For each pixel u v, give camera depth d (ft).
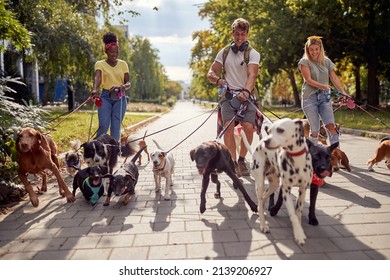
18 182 18.97
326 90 20.83
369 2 77.77
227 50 21.17
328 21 75.41
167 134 48.93
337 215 14.78
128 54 198.70
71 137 39.14
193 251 11.84
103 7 49.60
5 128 17.19
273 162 12.95
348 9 78.07
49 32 67.72
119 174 17.01
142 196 18.63
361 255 11.33
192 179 22.12
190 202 17.33
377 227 13.46
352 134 42.93
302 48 80.53
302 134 11.78
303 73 21.17
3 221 15.10
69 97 94.68
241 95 19.63
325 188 18.86
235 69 21.02
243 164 22.03
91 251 12.09
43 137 17.81
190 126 63.93
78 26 72.38
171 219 14.92
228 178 21.83
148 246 12.33
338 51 84.12
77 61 73.15
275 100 232.94
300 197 12.73
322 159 12.62
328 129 21.26
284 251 11.68
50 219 15.28
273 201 15.74
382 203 16.21
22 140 16.28
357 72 106.01
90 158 18.90
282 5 76.95
